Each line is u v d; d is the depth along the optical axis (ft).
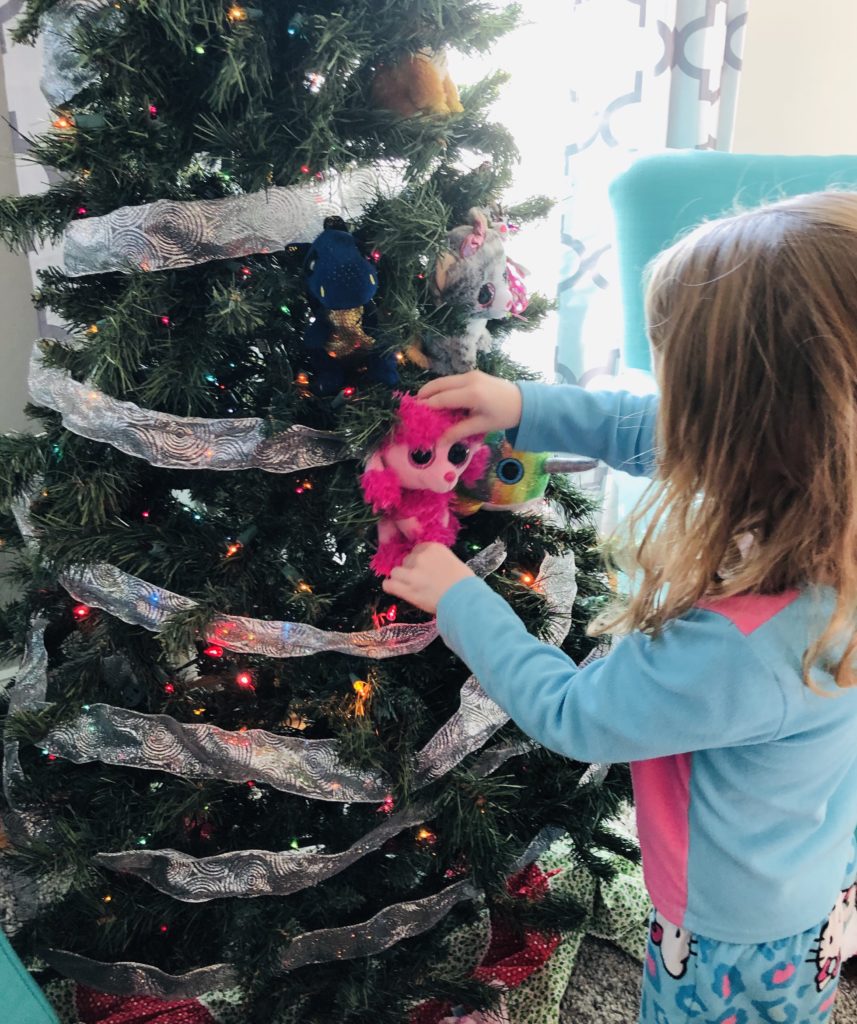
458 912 3.14
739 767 2.08
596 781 3.05
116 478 2.36
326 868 2.64
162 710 2.62
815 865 2.18
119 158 2.17
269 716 2.74
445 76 2.32
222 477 2.50
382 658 2.62
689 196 4.25
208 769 2.52
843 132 6.05
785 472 1.88
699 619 1.95
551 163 5.15
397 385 2.39
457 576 2.30
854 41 5.86
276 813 2.80
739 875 2.13
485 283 2.38
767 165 4.34
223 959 2.80
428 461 2.27
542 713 2.10
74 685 2.60
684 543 2.01
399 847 2.87
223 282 2.30
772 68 5.93
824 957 2.28
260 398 2.49
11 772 2.73
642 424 2.59
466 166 2.66
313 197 2.17
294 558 2.60
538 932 3.34
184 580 2.50
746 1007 2.25
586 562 3.05
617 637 3.02
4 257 4.00
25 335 4.16
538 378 3.03
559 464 2.65
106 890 2.72
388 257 2.22
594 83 4.95
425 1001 3.12
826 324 1.79
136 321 2.14
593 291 5.30
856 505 1.82
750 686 1.89
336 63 2.01
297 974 2.87
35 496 2.51
